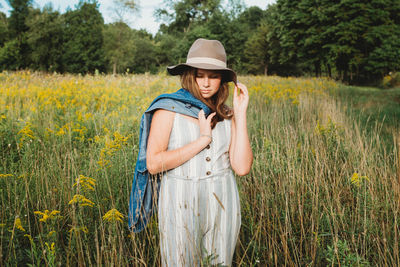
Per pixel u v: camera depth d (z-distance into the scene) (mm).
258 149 4047
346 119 6211
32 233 2275
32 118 5230
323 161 3602
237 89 1730
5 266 1879
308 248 2424
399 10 27625
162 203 1551
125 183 3014
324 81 16672
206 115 1516
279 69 49938
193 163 1503
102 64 45344
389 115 8820
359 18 26625
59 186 2680
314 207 2752
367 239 2492
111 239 1937
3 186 2768
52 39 44406
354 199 3156
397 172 3473
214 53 1505
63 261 1992
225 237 1572
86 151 3895
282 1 32875
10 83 9602
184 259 1499
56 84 10102
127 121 5449
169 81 12453
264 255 2287
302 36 31375
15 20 47469
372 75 29094
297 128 5543
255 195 3004
